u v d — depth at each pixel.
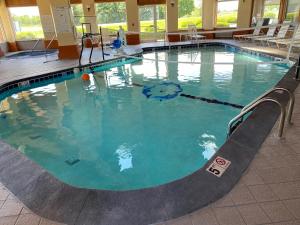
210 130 3.79
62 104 5.18
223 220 1.60
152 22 13.10
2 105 5.21
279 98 3.73
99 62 8.31
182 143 3.46
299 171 2.06
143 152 3.29
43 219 1.70
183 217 1.64
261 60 8.19
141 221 1.62
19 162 2.38
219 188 1.88
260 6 12.02
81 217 1.68
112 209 1.73
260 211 1.66
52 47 12.59
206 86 5.92
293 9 10.80
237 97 5.11
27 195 1.94
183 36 13.16
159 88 5.97
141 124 4.11
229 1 12.73
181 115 4.38
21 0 12.12
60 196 1.89
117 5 12.52
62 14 8.76
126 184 2.69
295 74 4.86
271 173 2.05
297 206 1.70
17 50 12.88
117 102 5.18
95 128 4.03
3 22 12.30
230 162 2.19
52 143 3.60
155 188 1.89
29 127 4.15
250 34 11.89
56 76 7.11
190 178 1.99
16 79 6.19
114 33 12.16
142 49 10.87
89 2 11.77
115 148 3.41
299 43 7.94
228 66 7.72
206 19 13.38
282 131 2.60
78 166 3.03
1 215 1.75
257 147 2.45
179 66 8.06
